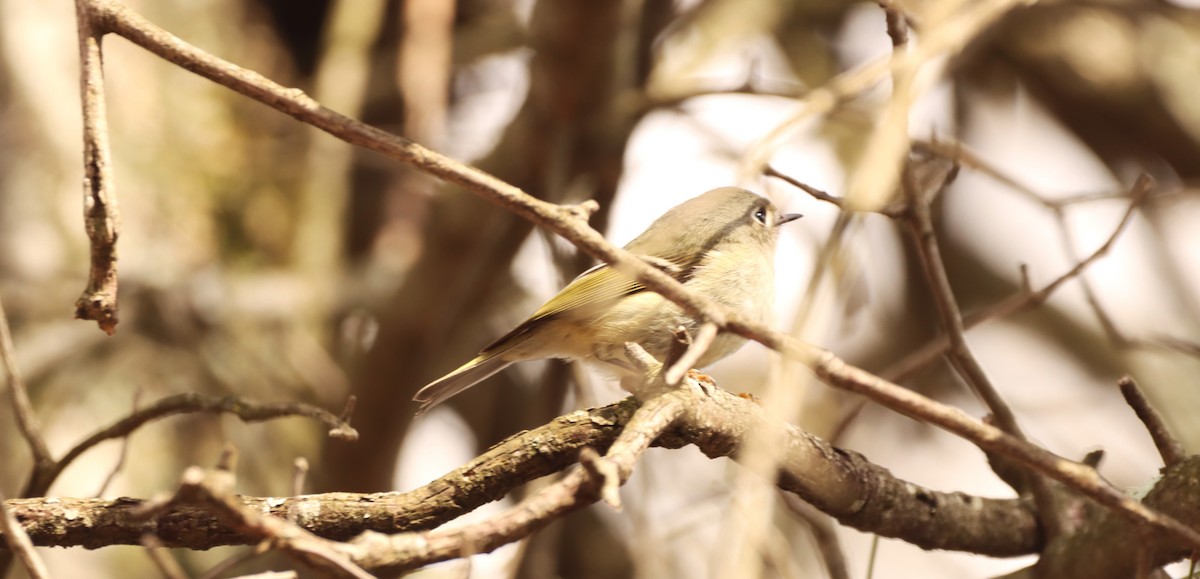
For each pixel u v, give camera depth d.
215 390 11.77
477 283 11.23
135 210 12.18
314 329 11.64
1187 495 5.99
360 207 13.98
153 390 11.47
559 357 9.09
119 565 10.43
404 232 12.30
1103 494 4.92
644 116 10.20
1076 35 12.52
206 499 3.73
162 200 12.40
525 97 10.09
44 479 6.67
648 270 4.80
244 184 13.06
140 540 5.38
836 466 6.31
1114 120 12.59
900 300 13.10
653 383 5.61
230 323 12.10
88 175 5.13
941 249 13.09
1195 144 12.38
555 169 9.95
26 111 12.28
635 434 5.18
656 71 11.22
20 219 11.97
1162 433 6.16
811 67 13.16
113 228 5.15
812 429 12.38
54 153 12.26
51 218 12.09
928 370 12.88
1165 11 12.68
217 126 13.17
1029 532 7.05
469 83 13.77
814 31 13.41
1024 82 12.90
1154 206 12.16
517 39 13.01
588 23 9.27
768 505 4.64
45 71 12.45
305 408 6.23
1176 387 11.95
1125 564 6.46
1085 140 12.90
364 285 11.96
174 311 11.92
